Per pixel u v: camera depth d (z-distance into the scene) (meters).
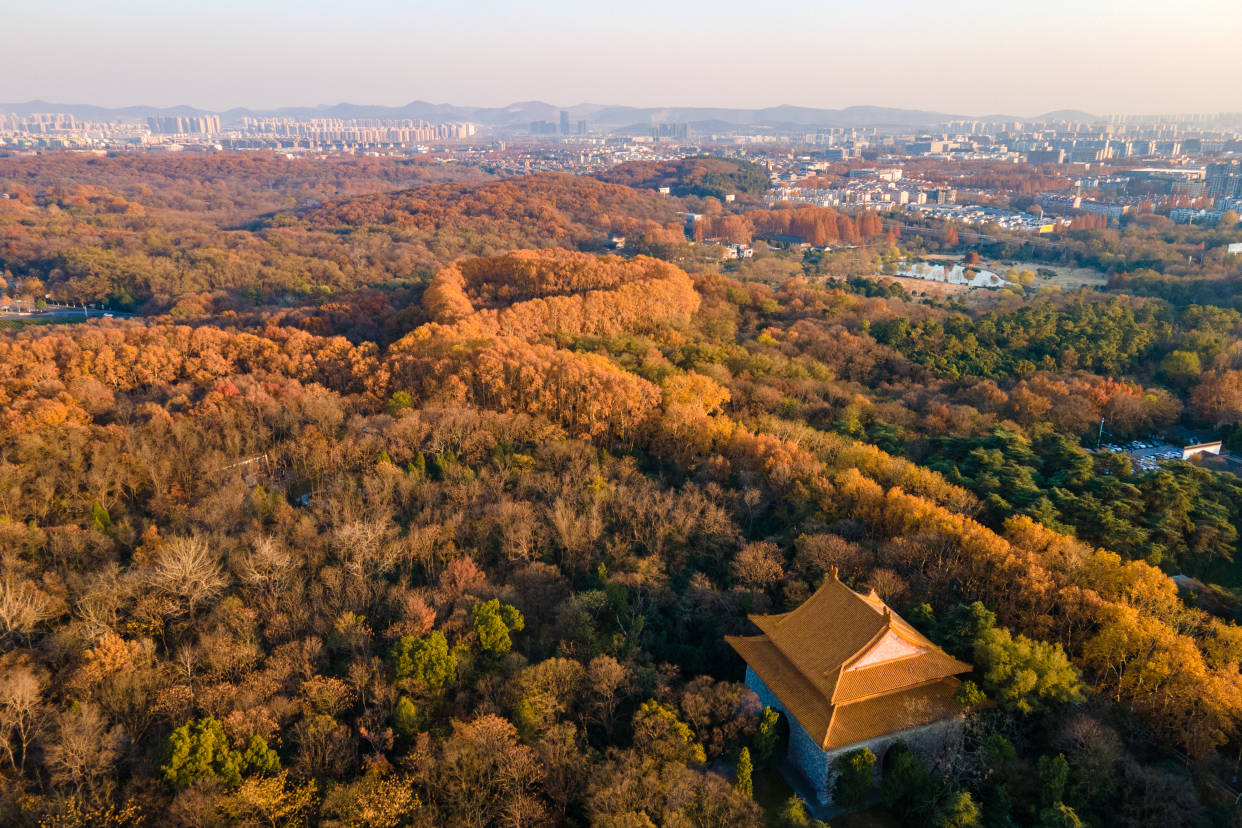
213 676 85.31
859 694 76.69
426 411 148.88
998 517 126.75
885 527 117.12
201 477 135.38
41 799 70.50
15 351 180.62
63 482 129.50
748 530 120.94
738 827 67.06
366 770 74.69
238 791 69.50
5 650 92.00
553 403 154.50
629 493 124.50
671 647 95.25
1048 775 72.12
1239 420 181.00
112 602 95.56
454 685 85.50
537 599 101.44
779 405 171.50
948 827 68.88
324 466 135.62
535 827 70.00
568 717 82.25
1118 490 132.75
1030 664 80.56
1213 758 76.88
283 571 103.25
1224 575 126.31
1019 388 191.88
